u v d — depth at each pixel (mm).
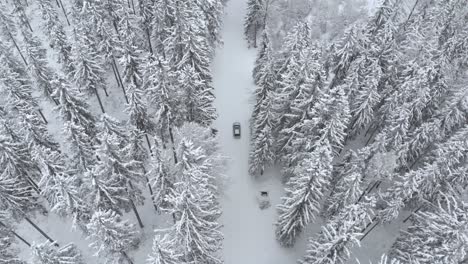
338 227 27984
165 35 48531
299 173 34906
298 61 40219
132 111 36312
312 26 60531
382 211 35594
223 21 66375
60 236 40750
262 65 47438
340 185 34844
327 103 32156
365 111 39969
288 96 39094
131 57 42594
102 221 26406
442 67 42438
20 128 35062
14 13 62906
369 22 50750
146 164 41344
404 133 36469
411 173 33219
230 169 46156
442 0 52000
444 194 32969
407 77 40312
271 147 41406
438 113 41562
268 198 43750
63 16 67188
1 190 31641
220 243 36219
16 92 43094
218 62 59438
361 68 41094
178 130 36375
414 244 31906
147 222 40969
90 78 44656
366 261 39062
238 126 49812
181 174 29828
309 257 31578
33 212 37750
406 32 48812
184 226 26766
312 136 35125
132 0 61969
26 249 39719
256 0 56094
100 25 46062
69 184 29641
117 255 30328
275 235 40719
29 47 44438
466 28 50094
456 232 26344
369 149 33406
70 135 32938
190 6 48344
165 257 24469
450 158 32875
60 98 35969
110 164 30875
